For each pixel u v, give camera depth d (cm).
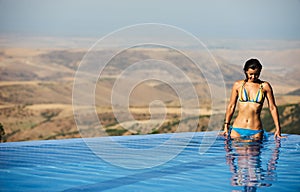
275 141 626
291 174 399
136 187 361
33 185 375
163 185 366
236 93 662
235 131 657
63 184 378
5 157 539
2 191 356
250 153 525
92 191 351
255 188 348
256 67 636
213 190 345
